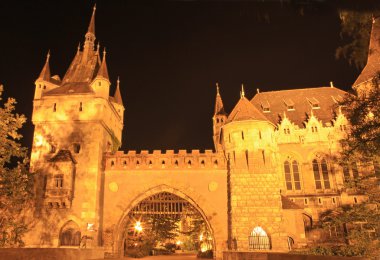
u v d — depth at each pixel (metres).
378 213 24.69
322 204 43.78
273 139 41.91
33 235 36.97
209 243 59.78
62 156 39.03
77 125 41.19
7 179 31.08
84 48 50.38
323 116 49.62
